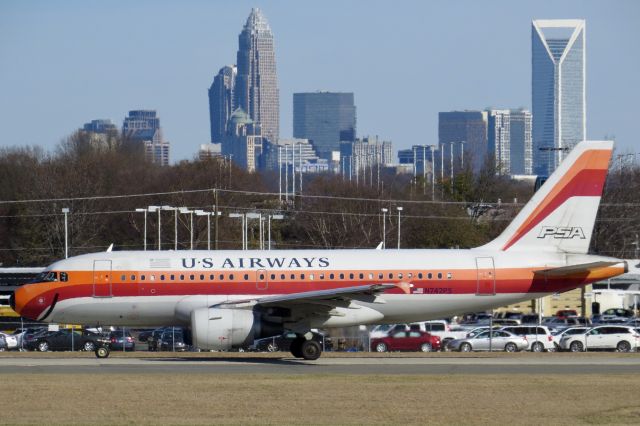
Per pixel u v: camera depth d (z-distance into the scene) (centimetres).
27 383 14938
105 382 15062
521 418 12162
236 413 12431
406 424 11775
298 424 11769
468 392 14075
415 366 18062
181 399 13425
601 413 12475
